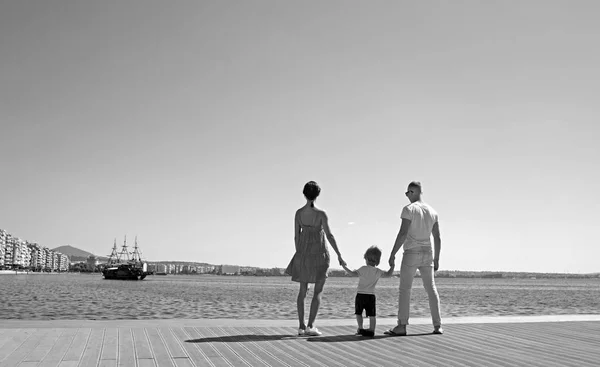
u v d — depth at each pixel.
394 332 7.95
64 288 68.31
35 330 7.53
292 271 8.04
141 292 58.41
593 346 6.84
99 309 29.02
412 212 8.36
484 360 5.79
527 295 71.50
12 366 5.14
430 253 8.33
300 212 8.15
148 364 5.32
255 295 53.47
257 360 5.64
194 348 6.30
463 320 10.00
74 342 6.55
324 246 8.05
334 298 48.09
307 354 6.07
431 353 6.24
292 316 23.92
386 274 7.94
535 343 7.06
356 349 6.49
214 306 32.66
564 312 31.77
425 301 40.22
